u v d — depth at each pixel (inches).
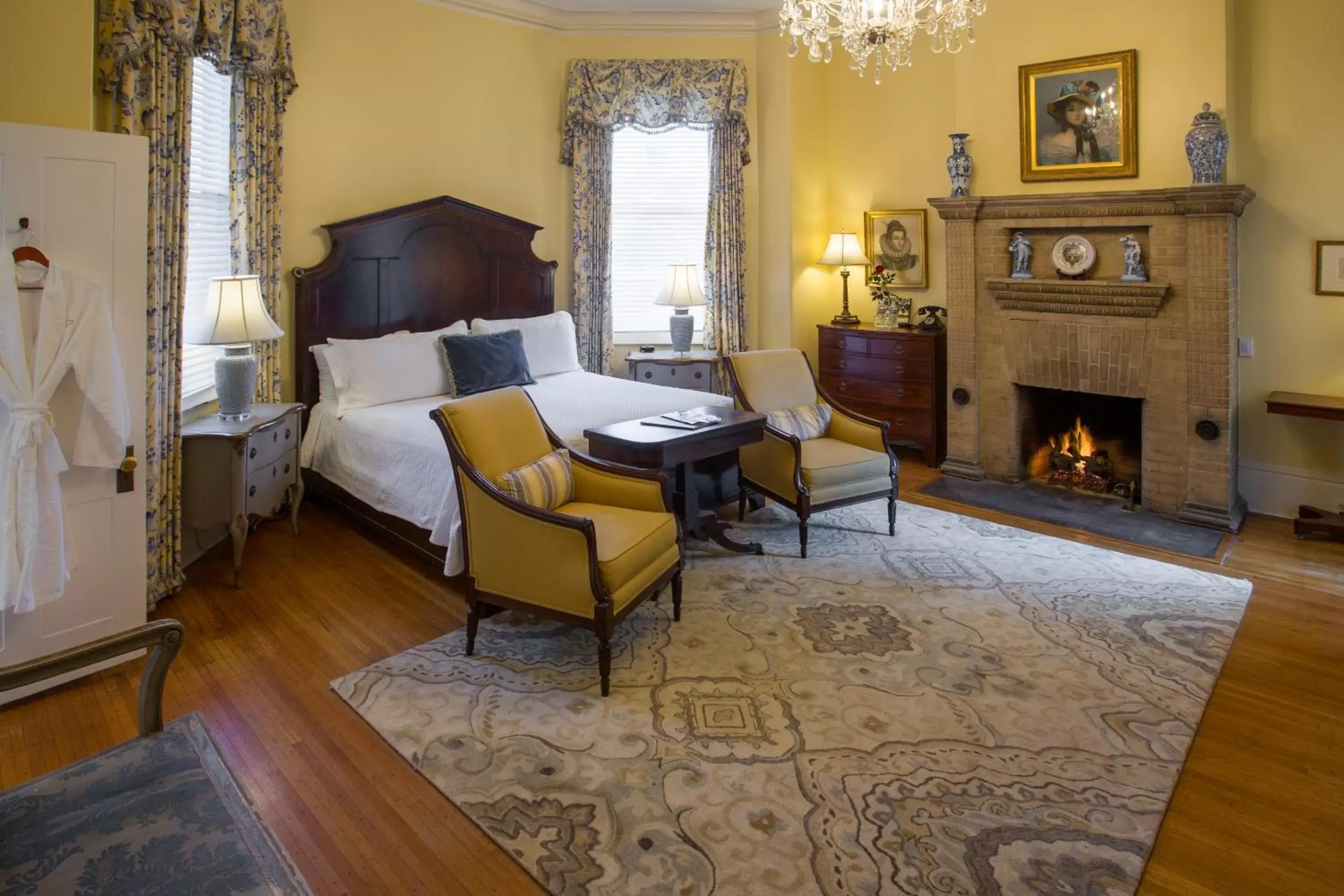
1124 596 139.2
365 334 198.1
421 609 135.5
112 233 108.7
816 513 163.8
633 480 128.8
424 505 144.7
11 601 99.9
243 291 149.4
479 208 214.1
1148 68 176.9
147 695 68.4
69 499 108.3
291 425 165.9
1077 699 106.0
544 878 75.5
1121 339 185.8
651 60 234.7
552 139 234.5
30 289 101.0
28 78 109.4
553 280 234.7
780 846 79.3
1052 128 191.5
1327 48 163.3
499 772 91.1
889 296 237.3
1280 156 170.6
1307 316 171.2
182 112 136.4
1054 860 77.3
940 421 228.7
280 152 176.4
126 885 51.2
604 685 106.9
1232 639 123.3
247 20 158.7
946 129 229.8
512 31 222.7
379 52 197.8
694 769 91.6
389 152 201.9
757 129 242.1
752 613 132.6
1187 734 97.9
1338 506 172.7
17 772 91.0
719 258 241.1
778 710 103.7
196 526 144.0
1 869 52.0
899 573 150.3
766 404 176.1
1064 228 194.1
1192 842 80.3
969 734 98.2
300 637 124.8
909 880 74.9
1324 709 104.1
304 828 82.5
